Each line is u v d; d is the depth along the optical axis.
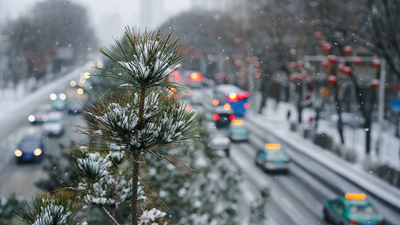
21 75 41.09
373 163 18.56
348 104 29.28
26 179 15.75
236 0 42.62
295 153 23.31
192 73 45.62
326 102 27.11
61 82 51.44
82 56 67.62
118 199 2.01
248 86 39.34
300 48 28.89
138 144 1.63
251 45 30.64
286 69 28.08
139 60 1.58
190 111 1.78
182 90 1.66
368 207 12.16
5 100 39.31
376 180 17.23
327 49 18.84
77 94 37.22
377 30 15.84
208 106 36.31
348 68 18.69
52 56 49.25
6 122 28.89
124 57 1.60
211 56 40.28
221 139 21.48
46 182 6.66
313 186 16.98
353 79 19.73
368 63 26.98
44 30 48.03
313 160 21.64
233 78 42.28
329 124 30.12
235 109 32.19
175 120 1.68
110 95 1.79
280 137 27.52
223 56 39.72
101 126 1.69
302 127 28.09
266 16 28.31
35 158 18.06
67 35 55.91
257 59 29.33
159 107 1.73
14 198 5.91
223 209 9.03
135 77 1.58
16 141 23.27
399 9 15.41
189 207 7.93
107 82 8.41
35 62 42.66
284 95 43.12
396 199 15.05
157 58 1.58
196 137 1.75
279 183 17.27
